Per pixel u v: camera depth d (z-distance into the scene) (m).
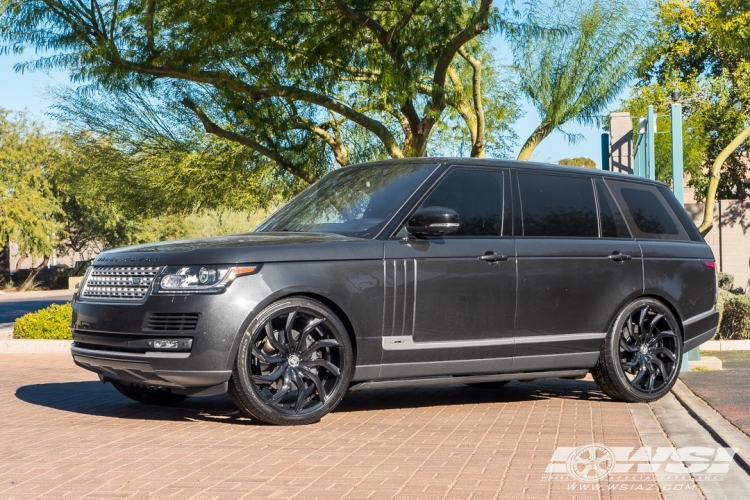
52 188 50.31
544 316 7.32
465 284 6.93
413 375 6.79
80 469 4.98
